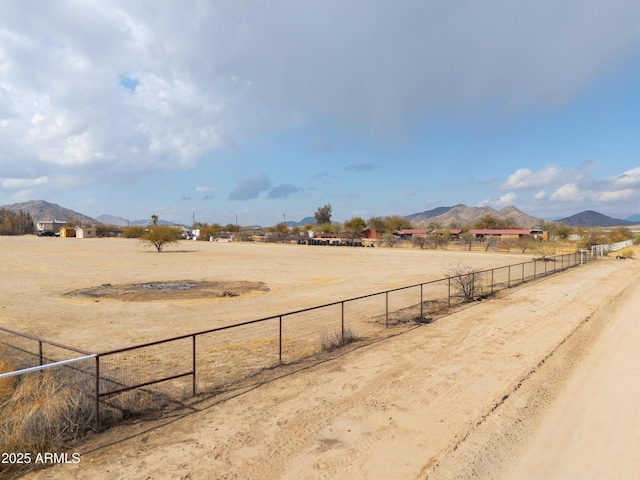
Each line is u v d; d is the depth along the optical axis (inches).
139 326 592.7
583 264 1599.4
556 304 753.0
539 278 1154.7
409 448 243.4
